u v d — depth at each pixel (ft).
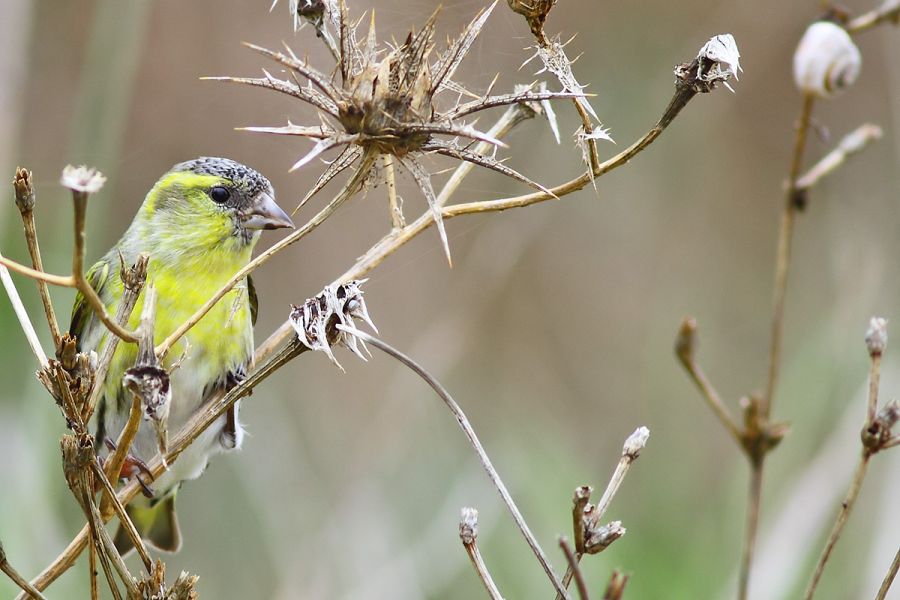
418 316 44.45
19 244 33.73
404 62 14.26
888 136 44.09
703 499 37.93
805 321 45.68
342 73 14.35
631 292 46.98
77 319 25.57
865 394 32.12
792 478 33.12
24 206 14.74
